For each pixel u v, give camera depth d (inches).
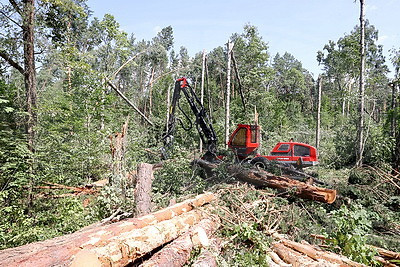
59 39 369.1
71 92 501.0
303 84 1948.8
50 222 264.5
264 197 270.4
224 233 196.1
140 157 412.2
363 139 605.9
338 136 702.5
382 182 333.4
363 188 321.1
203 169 371.9
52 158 305.0
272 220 228.8
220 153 423.5
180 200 251.0
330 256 165.0
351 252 170.6
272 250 183.5
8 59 296.5
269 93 1087.0
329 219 247.1
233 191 272.2
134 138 455.8
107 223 209.2
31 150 287.6
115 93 664.4
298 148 446.3
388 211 274.5
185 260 147.6
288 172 362.6
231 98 1238.3
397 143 356.5
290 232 220.7
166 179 312.8
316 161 442.6
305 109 1870.1
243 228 191.9
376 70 959.6
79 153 343.6
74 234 178.4
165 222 170.1
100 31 749.3
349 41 717.3
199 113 446.9
